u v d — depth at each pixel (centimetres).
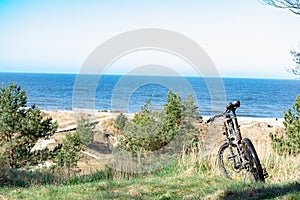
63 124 1934
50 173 868
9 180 739
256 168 632
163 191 602
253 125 1792
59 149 1228
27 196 589
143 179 706
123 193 593
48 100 5884
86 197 571
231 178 696
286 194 495
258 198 499
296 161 795
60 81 13212
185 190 607
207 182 661
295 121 1022
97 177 802
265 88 10512
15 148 1186
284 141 987
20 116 1238
